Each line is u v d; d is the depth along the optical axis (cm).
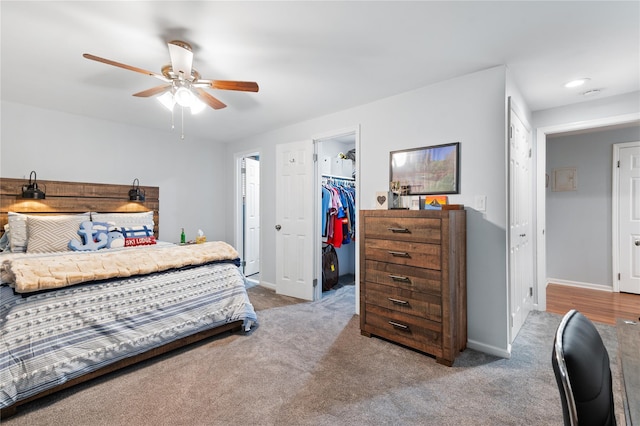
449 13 169
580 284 428
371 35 191
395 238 243
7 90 278
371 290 260
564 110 312
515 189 254
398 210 242
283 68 235
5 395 162
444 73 244
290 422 160
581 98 294
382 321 252
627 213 395
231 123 385
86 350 192
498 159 231
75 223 312
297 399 178
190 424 158
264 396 181
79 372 188
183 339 239
